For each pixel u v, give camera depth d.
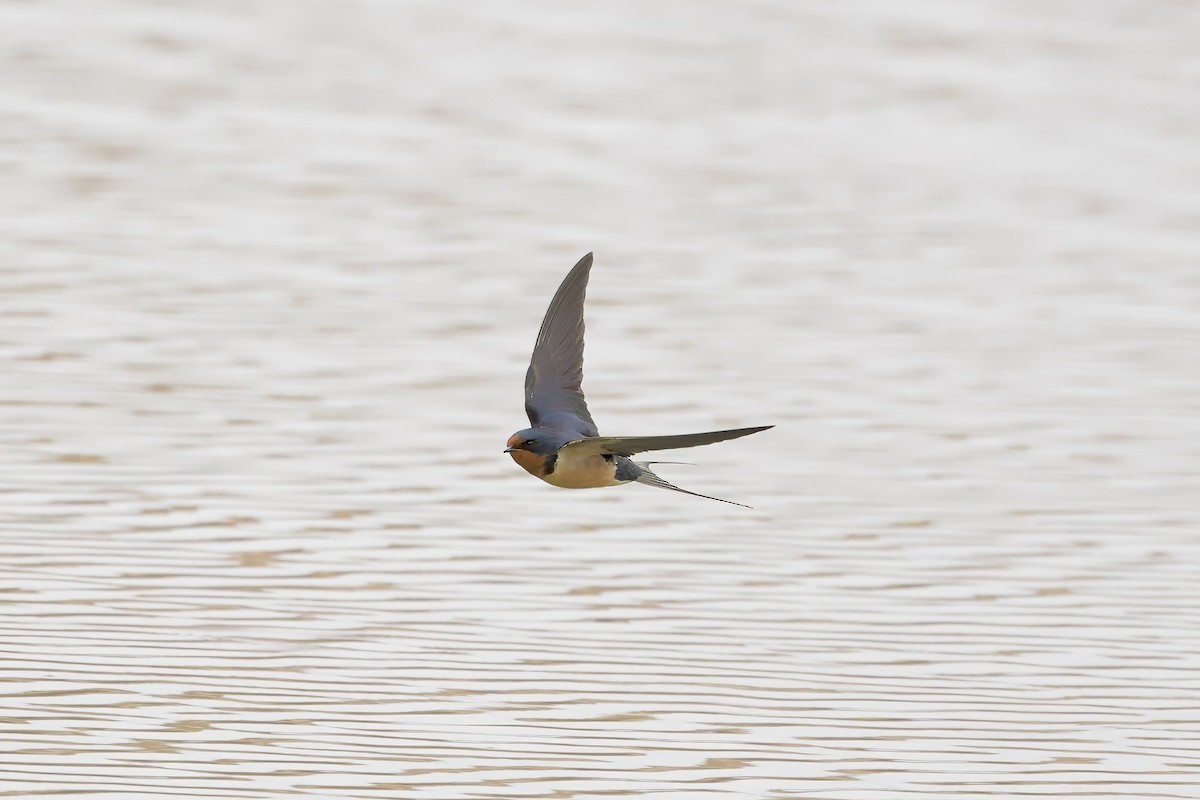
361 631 11.88
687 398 17.86
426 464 15.62
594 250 23.83
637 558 13.62
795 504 15.03
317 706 10.62
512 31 38.78
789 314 21.25
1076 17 43.31
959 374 19.08
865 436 16.92
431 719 10.50
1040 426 17.39
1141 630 12.39
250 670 11.12
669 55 37.41
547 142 30.16
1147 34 41.94
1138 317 21.77
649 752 10.15
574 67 35.88
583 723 10.55
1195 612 12.75
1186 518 14.84
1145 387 18.83
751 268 23.39
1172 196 28.97
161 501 14.33
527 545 13.79
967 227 26.31
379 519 14.20
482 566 13.28
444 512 14.45
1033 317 21.56
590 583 13.04
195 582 12.63
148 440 15.83
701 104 33.56
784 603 12.77
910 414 17.64
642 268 23.08
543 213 25.70
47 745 9.85
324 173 27.23
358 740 10.15
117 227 23.53
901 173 29.55
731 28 40.47
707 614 12.48
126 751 9.84
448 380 18.16
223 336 19.20
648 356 19.28
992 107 34.84
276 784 9.50
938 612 12.66
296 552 13.36
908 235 25.62
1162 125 34.16
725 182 28.23
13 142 27.66
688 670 11.44
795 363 19.25
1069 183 29.53
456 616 12.25
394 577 12.95
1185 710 11.03
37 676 10.83
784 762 10.09
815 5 43.25
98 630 11.64
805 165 29.72
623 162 29.11
